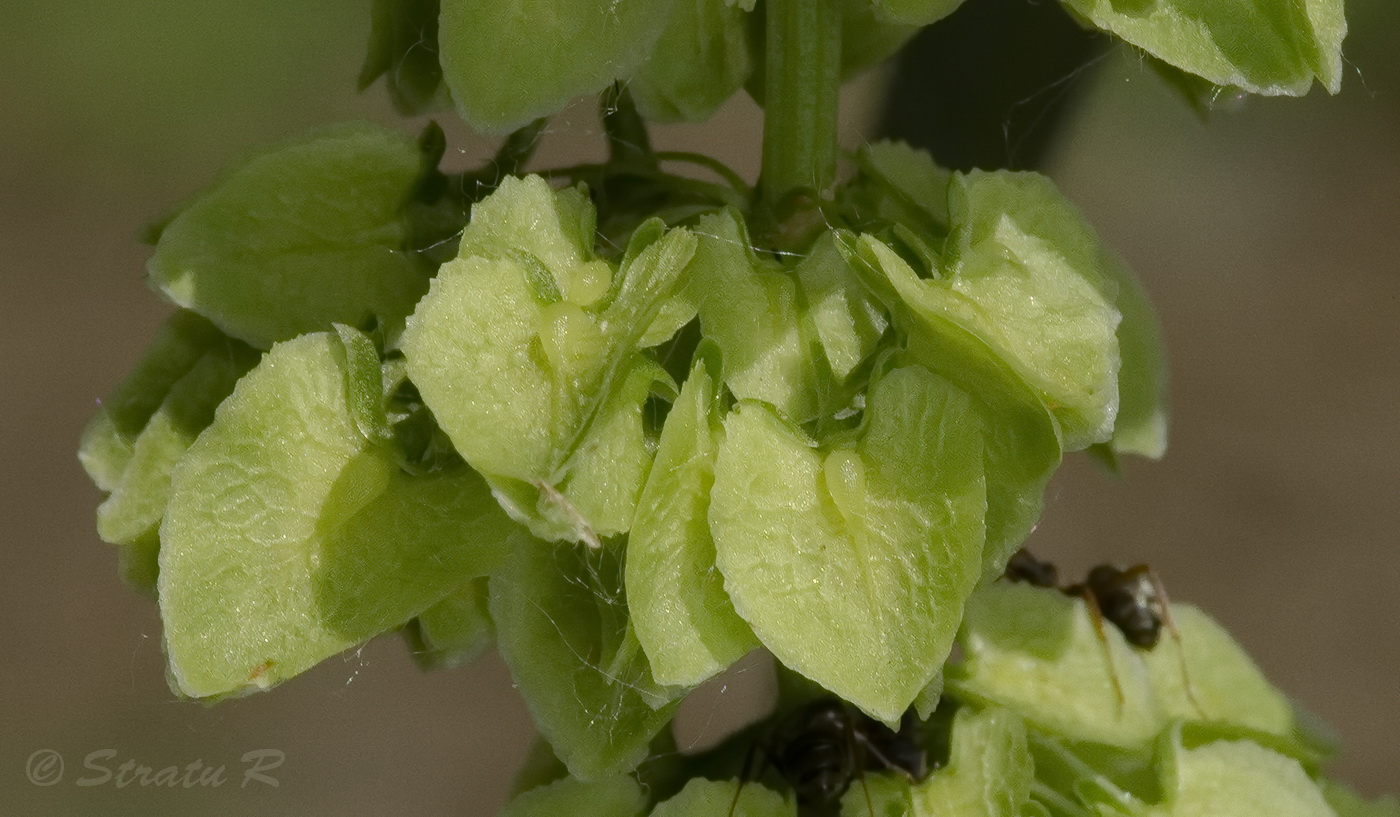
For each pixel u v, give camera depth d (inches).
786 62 3.6
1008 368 3.2
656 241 3.3
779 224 3.5
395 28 3.6
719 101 3.7
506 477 3.2
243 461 3.3
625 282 3.3
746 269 3.4
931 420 3.3
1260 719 3.8
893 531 3.3
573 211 3.3
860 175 3.6
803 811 3.6
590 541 3.2
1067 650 3.7
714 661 3.2
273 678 3.3
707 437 3.3
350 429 3.3
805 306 3.4
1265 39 3.4
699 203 3.6
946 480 3.3
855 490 3.3
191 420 3.5
